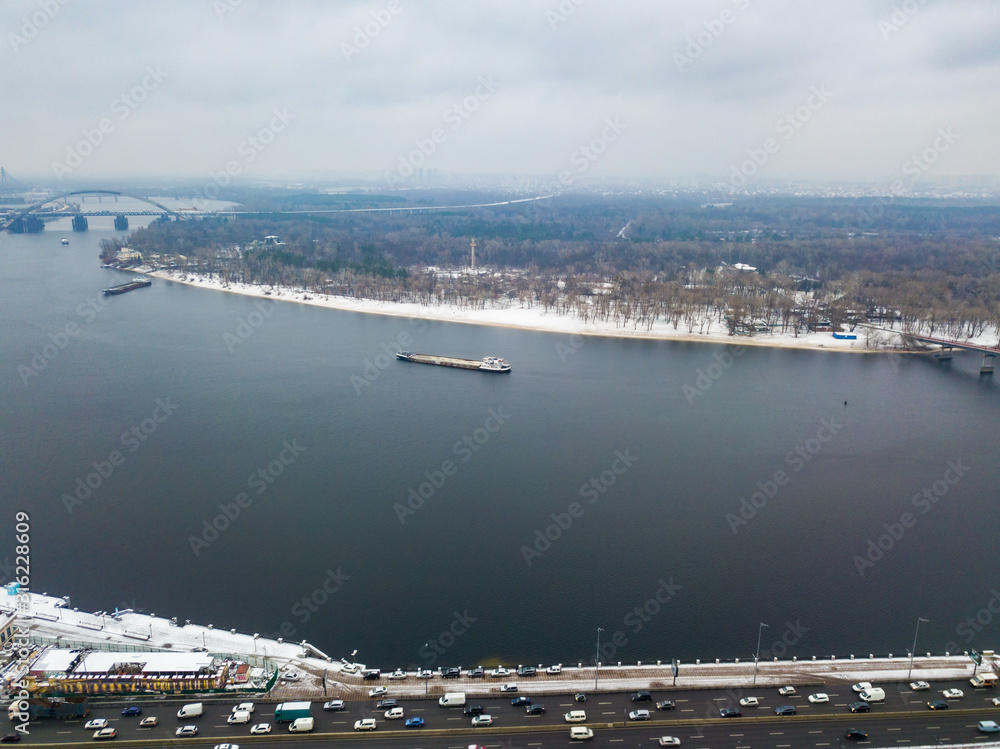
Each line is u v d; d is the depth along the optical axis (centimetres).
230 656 9931
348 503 15138
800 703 9044
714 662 10044
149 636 10462
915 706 8981
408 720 8638
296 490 15712
